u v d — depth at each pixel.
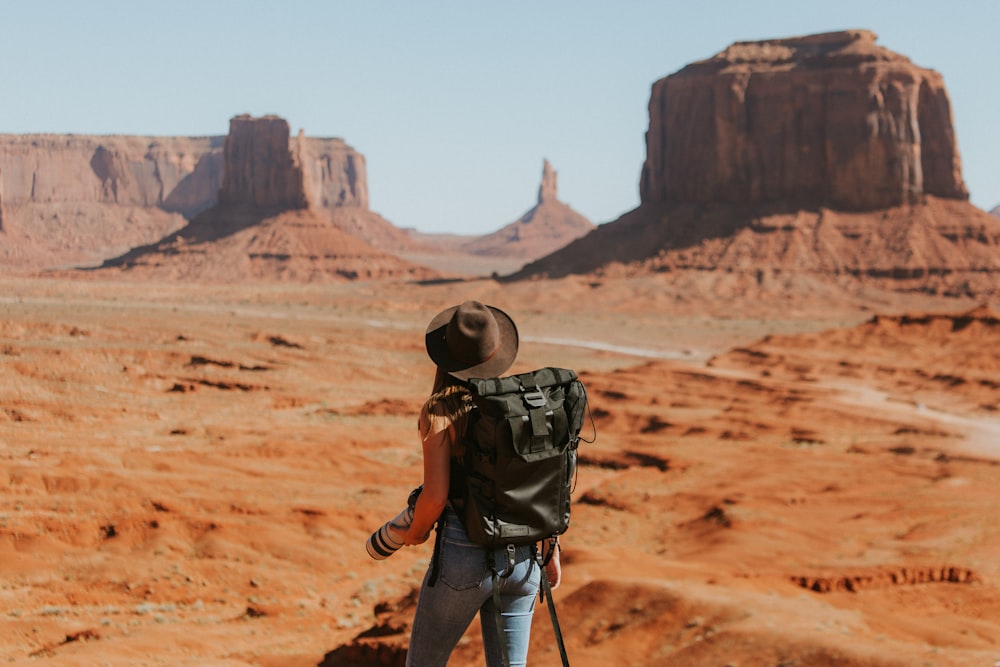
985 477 45.12
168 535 31.23
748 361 99.19
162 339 107.31
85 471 39.34
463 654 13.91
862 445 58.38
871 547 30.66
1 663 17.56
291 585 29.31
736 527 33.69
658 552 33.22
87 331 106.50
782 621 14.20
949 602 22.14
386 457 54.06
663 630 14.57
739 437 61.53
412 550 34.16
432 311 172.62
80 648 19.89
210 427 61.12
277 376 90.75
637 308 170.50
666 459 52.19
